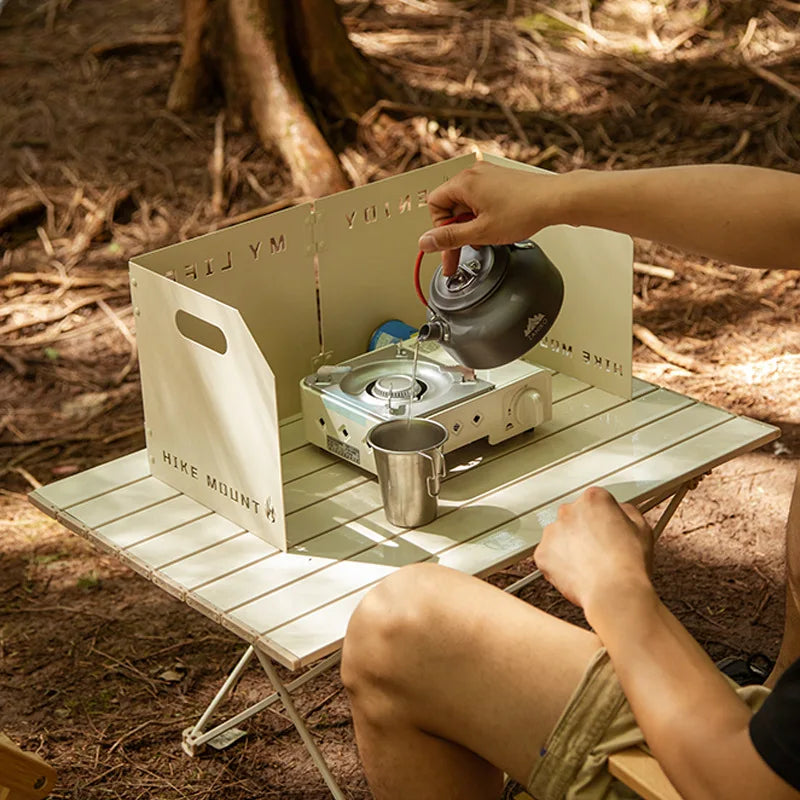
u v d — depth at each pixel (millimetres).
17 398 3766
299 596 1812
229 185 4832
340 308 2439
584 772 1425
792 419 3512
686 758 1241
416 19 6176
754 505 3148
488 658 1477
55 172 4941
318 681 2627
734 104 5426
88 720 2525
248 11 4945
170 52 5770
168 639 2766
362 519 2010
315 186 4789
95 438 3557
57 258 4496
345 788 2336
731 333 3998
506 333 1958
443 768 1588
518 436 2232
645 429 2236
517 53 5844
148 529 2002
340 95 5121
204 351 1924
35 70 5680
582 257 2316
